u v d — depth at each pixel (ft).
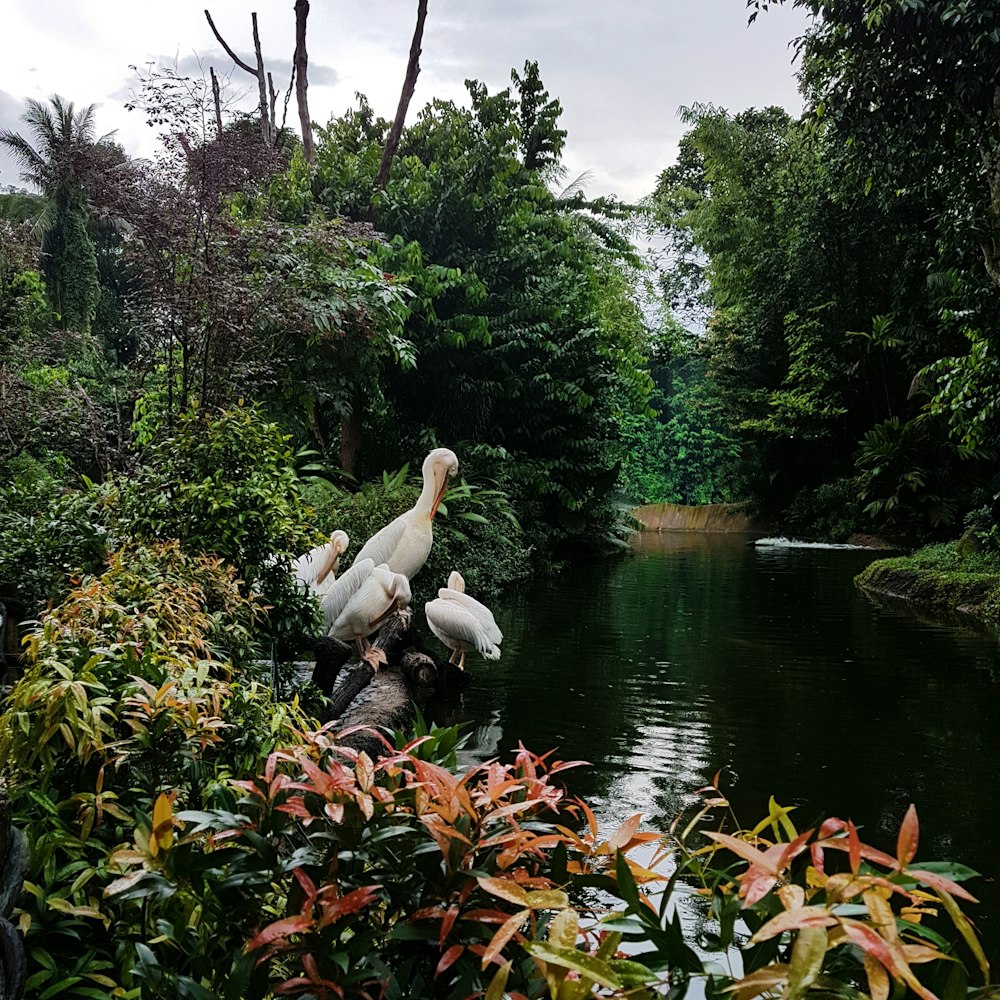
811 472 102.06
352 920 5.15
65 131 79.56
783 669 26.89
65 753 7.99
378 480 48.44
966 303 43.21
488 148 53.72
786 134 92.89
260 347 27.61
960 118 36.29
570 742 18.88
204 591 13.96
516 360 57.88
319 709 17.98
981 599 39.63
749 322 100.48
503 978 4.14
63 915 7.06
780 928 3.73
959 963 3.93
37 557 15.42
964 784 16.42
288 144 58.75
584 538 69.26
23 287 31.40
